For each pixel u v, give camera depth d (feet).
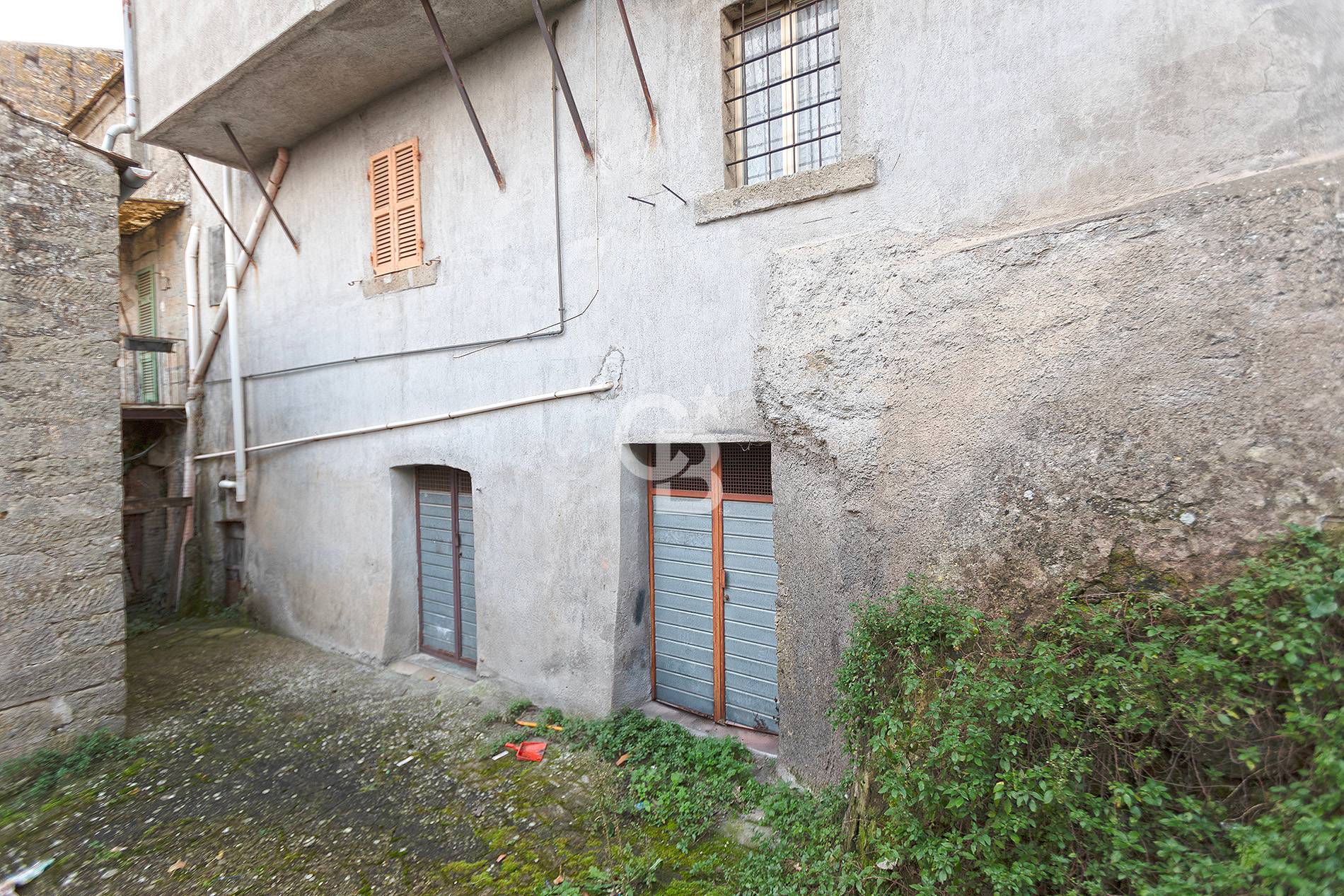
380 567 22.61
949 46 11.28
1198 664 7.83
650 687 17.25
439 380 20.44
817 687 12.78
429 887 11.54
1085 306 9.83
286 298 25.64
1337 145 8.50
